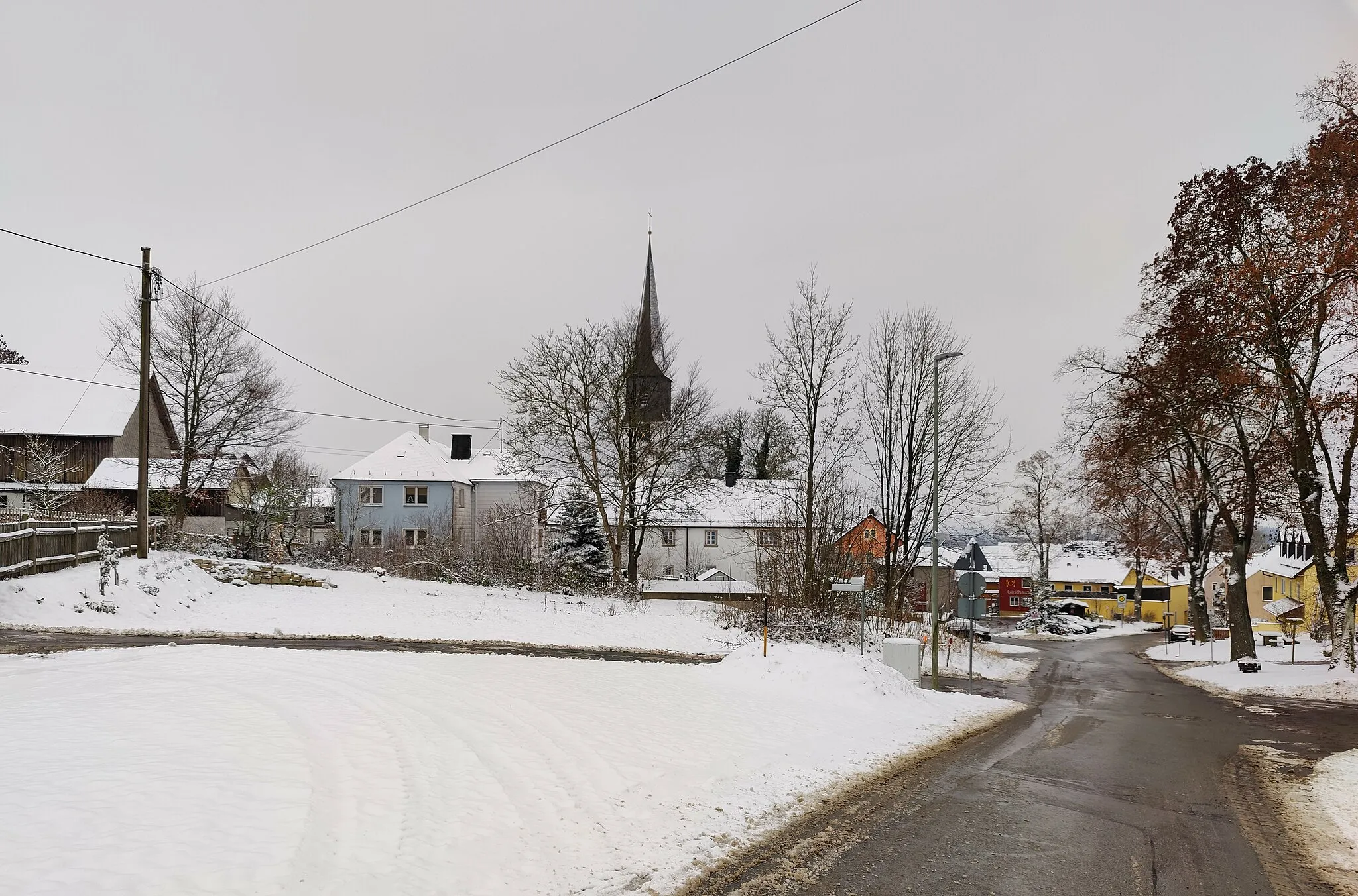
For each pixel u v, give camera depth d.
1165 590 96.38
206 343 43.00
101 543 21.77
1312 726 17.94
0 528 20.84
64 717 8.55
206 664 12.77
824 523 29.31
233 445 44.53
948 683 25.25
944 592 50.78
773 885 6.61
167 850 5.41
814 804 9.04
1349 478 27.11
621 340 42.56
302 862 5.55
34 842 5.31
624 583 38.94
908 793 9.86
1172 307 27.88
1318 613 48.34
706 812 8.15
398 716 9.64
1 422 46.78
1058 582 100.81
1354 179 21.73
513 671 14.01
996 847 7.87
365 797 6.89
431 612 26.08
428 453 56.41
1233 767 12.71
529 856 6.41
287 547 38.56
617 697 12.57
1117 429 31.92
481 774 7.92
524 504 48.12
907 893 6.58
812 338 35.34
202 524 46.09
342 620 23.70
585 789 8.08
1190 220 27.55
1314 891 7.02
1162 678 30.69
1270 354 26.55
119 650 14.72
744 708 13.42
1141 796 10.38
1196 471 38.16
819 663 16.78
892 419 36.59
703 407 44.88
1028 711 18.89
